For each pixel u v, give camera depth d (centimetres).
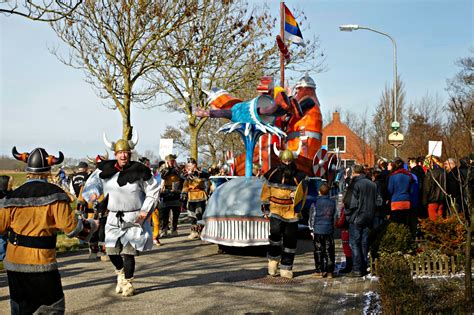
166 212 1526
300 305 740
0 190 882
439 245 938
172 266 1062
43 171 549
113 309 729
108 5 1695
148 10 1708
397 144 2233
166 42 2005
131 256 801
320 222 927
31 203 529
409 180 1152
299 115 1405
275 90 1185
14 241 528
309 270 1005
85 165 1372
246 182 1191
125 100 1758
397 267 656
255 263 1087
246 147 1238
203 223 1274
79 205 1002
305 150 1437
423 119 3300
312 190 1403
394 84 2406
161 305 749
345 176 1772
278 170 934
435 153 1528
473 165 888
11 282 534
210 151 4719
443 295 738
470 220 684
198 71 2319
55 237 546
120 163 803
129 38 1733
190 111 2489
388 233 933
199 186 1470
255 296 796
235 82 2345
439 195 1178
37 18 941
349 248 970
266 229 1123
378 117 3909
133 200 796
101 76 1791
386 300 642
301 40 1538
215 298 785
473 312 647
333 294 801
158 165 1498
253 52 2308
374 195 924
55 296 536
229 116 1251
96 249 1187
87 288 864
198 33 2014
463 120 863
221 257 1170
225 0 2025
